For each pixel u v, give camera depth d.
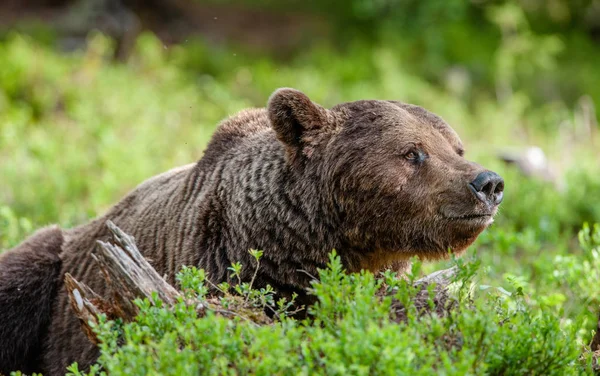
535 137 26.27
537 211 17.05
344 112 9.95
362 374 6.49
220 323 7.04
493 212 9.42
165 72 28.78
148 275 7.99
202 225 9.99
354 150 9.62
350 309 7.17
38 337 11.40
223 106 27.28
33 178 19.59
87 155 21.83
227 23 36.44
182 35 34.97
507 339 7.38
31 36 31.62
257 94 29.25
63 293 11.23
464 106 29.77
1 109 24.61
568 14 37.22
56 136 23.22
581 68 33.69
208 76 30.02
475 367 7.20
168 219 10.45
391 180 9.51
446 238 9.57
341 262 9.81
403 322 7.59
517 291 9.12
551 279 11.28
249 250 9.25
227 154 10.40
